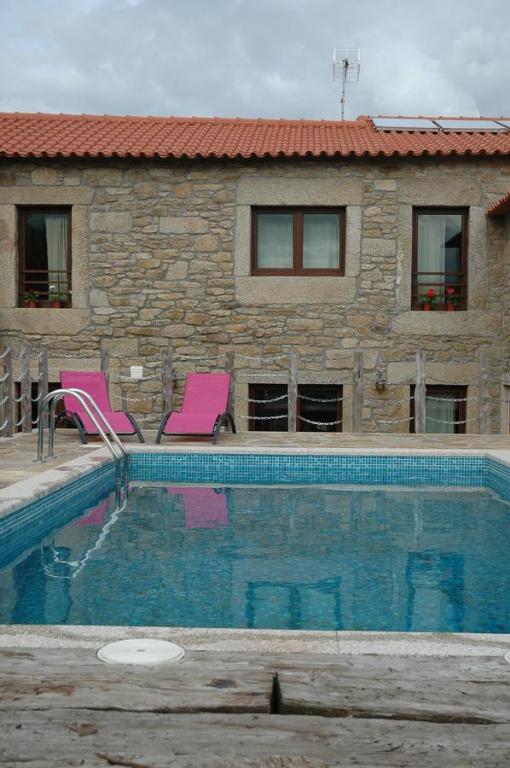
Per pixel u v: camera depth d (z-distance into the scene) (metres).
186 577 4.38
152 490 7.41
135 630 2.68
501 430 11.23
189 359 11.43
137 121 13.45
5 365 9.88
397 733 1.86
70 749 1.77
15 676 2.18
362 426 11.32
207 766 1.70
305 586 4.19
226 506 6.61
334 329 11.34
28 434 9.81
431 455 8.09
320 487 7.66
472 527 5.79
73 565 4.64
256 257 11.58
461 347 11.27
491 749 1.78
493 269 11.25
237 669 2.24
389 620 3.62
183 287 11.42
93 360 11.47
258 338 11.39
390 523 5.94
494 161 11.20
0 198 11.38
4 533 4.77
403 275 11.30
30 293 11.60
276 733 1.85
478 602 3.91
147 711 1.96
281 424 11.60
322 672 2.22
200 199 11.38
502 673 2.22
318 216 11.58
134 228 11.41
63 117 13.32
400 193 11.27
